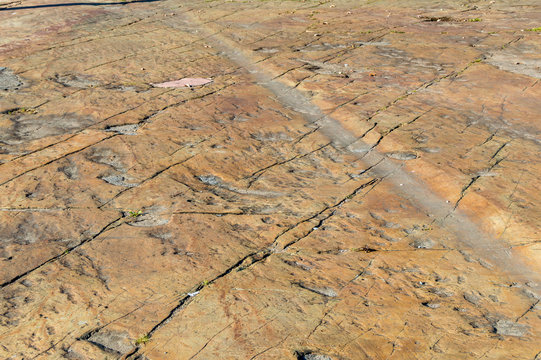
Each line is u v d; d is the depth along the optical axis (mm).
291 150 7156
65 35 12734
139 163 6730
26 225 5500
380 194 6062
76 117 8148
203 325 4148
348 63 10422
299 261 4957
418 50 10969
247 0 16531
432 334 4070
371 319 4223
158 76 9984
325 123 7926
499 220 5438
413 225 5496
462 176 6234
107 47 11766
